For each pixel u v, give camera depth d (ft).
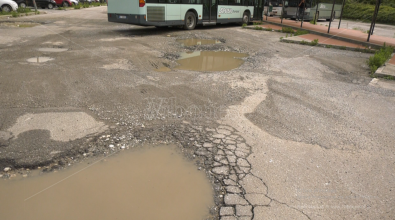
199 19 49.14
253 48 34.09
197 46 33.30
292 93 18.67
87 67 22.34
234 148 11.73
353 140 12.78
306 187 9.54
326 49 36.35
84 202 8.72
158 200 8.85
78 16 66.74
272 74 23.18
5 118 13.32
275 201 8.85
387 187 9.70
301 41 39.37
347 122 14.58
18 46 28.84
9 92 16.53
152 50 29.78
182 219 8.13
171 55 28.22
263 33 48.34
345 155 11.57
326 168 10.64
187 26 47.73
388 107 16.88
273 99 17.43
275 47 35.65
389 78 23.20
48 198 8.83
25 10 69.51
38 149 11.02
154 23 41.88
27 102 15.29
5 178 9.59
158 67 23.62
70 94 16.66
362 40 41.75
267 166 10.62
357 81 22.30
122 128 12.98
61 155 10.80
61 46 29.86
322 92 19.11
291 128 13.69
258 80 21.26
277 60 28.48
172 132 12.82
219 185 9.55
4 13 62.80
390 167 10.87
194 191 9.27
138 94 17.17
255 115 15.01
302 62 28.07
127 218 8.14
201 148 11.67
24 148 11.02
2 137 11.68
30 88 17.31
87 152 11.11
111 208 8.51
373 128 14.03
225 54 30.27
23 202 8.64
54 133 12.21
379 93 19.39
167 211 8.43
